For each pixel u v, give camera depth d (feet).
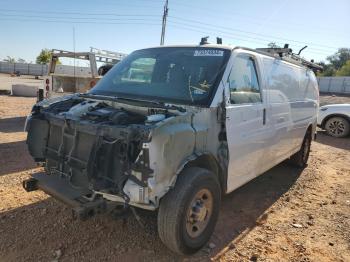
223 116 12.26
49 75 34.83
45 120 12.42
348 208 17.16
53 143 12.14
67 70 38.58
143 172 9.69
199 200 11.39
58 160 11.64
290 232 14.11
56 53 35.12
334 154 30.45
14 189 16.10
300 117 20.68
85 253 11.50
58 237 12.30
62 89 34.58
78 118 11.29
